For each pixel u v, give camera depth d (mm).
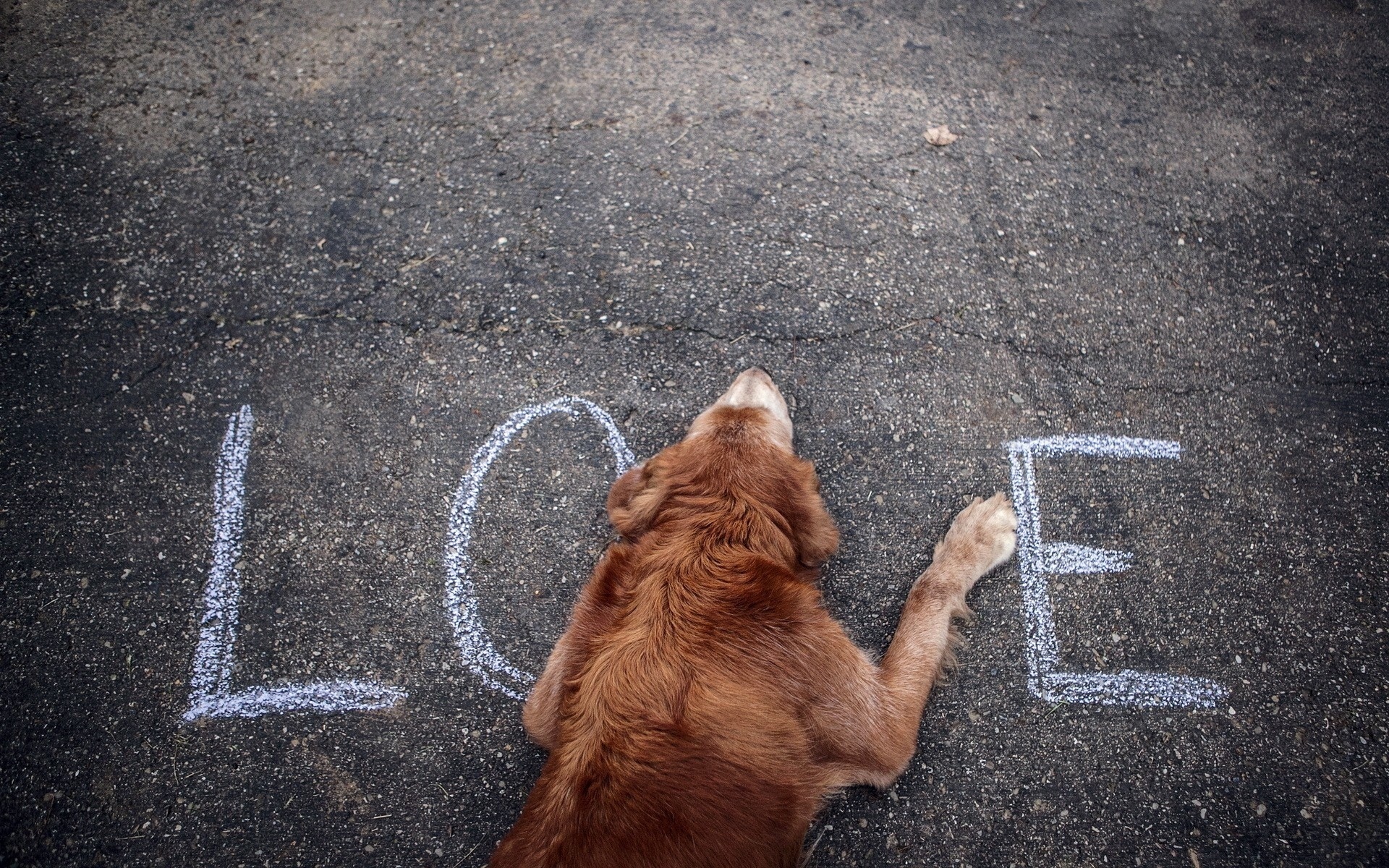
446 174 1535
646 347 1464
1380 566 1411
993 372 1467
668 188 1538
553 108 1582
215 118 1554
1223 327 1498
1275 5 1722
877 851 1314
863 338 1475
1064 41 1673
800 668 1205
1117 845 1318
